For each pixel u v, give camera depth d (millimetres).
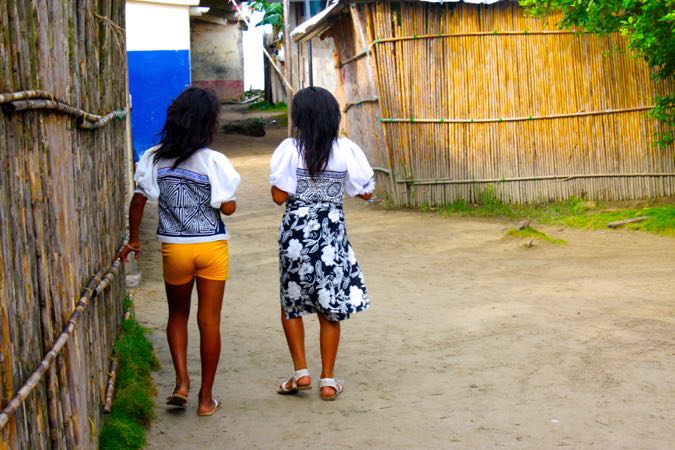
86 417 3527
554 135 11695
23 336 2670
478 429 4215
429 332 5910
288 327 4746
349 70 13250
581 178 11773
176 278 4449
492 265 8188
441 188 11695
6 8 2600
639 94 11586
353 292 4695
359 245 9305
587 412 4371
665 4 8562
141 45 14656
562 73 11602
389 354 5453
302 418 4453
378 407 4566
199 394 4527
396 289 7246
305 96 4609
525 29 11461
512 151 11695
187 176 4336
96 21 4621
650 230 9672
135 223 4496
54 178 3162
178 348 4543
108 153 5043
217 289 4465
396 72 11445
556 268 7906
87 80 4266
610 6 9562
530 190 11766
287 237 4652
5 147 2533
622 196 11758
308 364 5383
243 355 5539
